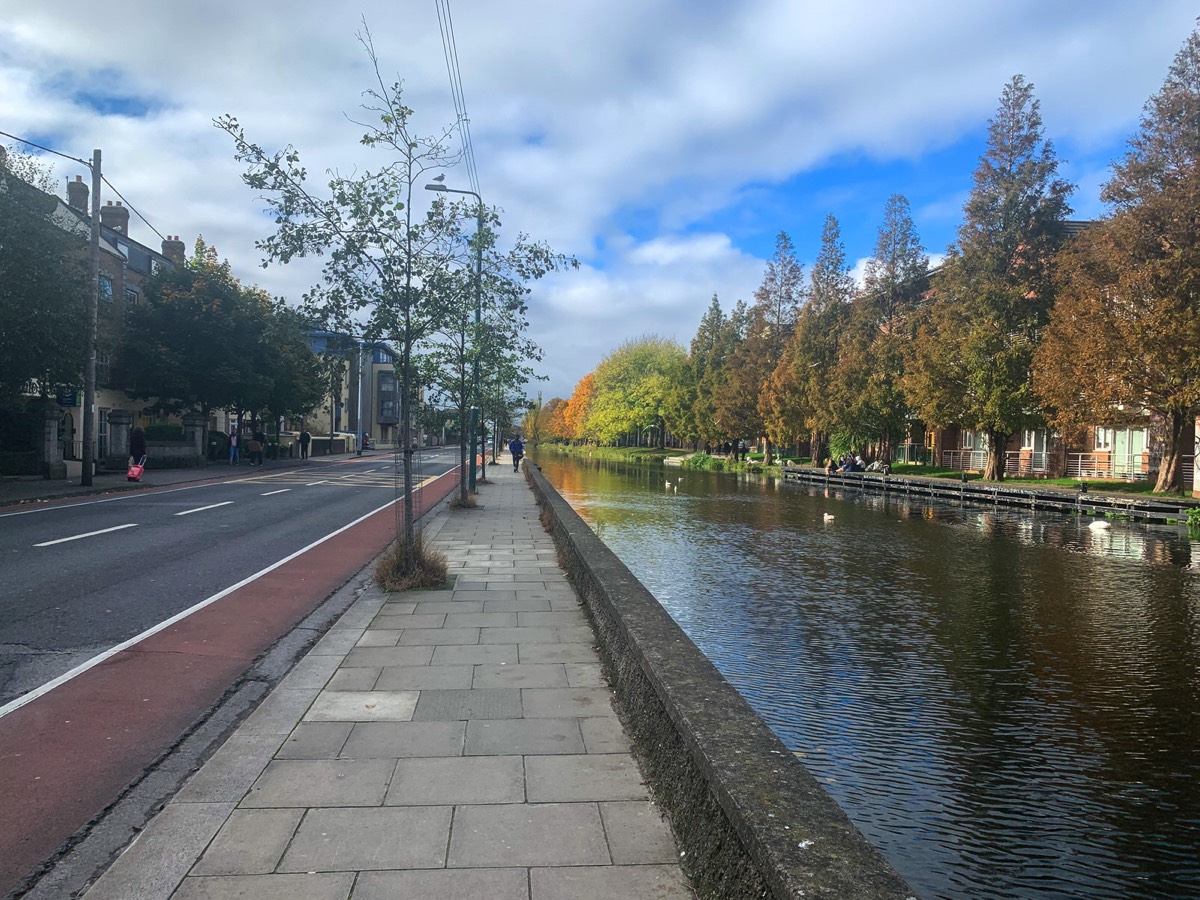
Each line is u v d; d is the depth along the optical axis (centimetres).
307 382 4312
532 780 383
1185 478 2944
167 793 380
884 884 215
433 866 301
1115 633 1076
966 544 1998
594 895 281
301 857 308
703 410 6744
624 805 356
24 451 2445
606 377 9444
